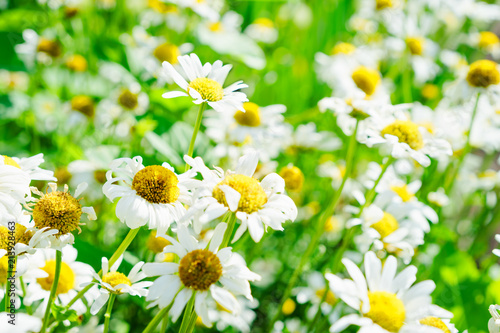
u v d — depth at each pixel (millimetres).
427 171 727
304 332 568
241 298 575
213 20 804
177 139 636
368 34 1104
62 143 690
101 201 604
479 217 787
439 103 875
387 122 554
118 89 722
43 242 417
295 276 538
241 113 657
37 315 451
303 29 1145
